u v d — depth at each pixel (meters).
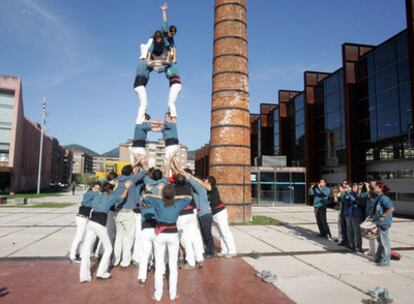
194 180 8.50
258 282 6.73
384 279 6.98
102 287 6.33
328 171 32.72
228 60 17.25
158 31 8.25
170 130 8.35
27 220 16.61
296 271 7.55
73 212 21.02
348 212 9.83
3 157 46.38
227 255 8.91
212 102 17.72
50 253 9.09
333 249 10.02
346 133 27.97
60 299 5.66
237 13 17.59
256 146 48.34
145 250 6.51
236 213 16.56
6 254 8.96
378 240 8.34
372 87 26.34
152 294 5.98
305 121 34.94
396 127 23.53
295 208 29.12
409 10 21.28
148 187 6.37
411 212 22.38
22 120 54.41
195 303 5.56
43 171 85.19
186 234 7.71
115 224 8.34
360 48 28.64
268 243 10.98
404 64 22.84
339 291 6.20
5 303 5.44
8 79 47.12
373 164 26.39
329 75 32.31
